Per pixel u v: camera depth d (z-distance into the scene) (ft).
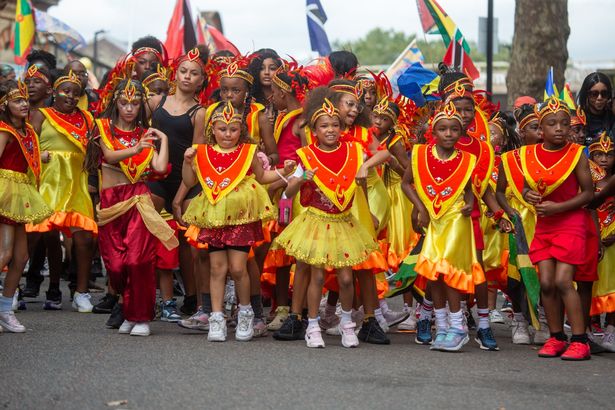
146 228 27.02
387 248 32.01
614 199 28.14
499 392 20.79
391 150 29.71
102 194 27.27
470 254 25.99
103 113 28.17
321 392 20.26
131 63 34.06
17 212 27.43
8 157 27.73
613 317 27.68
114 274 26.99
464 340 25.98
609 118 30.58
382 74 32.12
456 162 26.13
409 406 19.30
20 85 27.86
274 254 29.30
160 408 18.75
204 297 28.58
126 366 22.45
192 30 51.37
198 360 23.40
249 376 21.65
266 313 34.30
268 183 27.78
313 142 28.68
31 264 36.11
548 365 24.38
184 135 29.89
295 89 30.01
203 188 26.63
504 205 27.30
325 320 29.09
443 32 43.47
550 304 25.88
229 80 29.01
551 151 25.94
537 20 55.52
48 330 27.91
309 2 50.06
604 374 23.31
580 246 25.46
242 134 27.17
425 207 26.35
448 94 28.04
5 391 19.80
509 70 57.11
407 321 31.07
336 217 26.32
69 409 18.60
